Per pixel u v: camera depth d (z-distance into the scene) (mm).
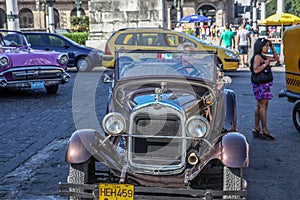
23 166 7156
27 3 69312
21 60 12828
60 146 8258
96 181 5367
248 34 21812
